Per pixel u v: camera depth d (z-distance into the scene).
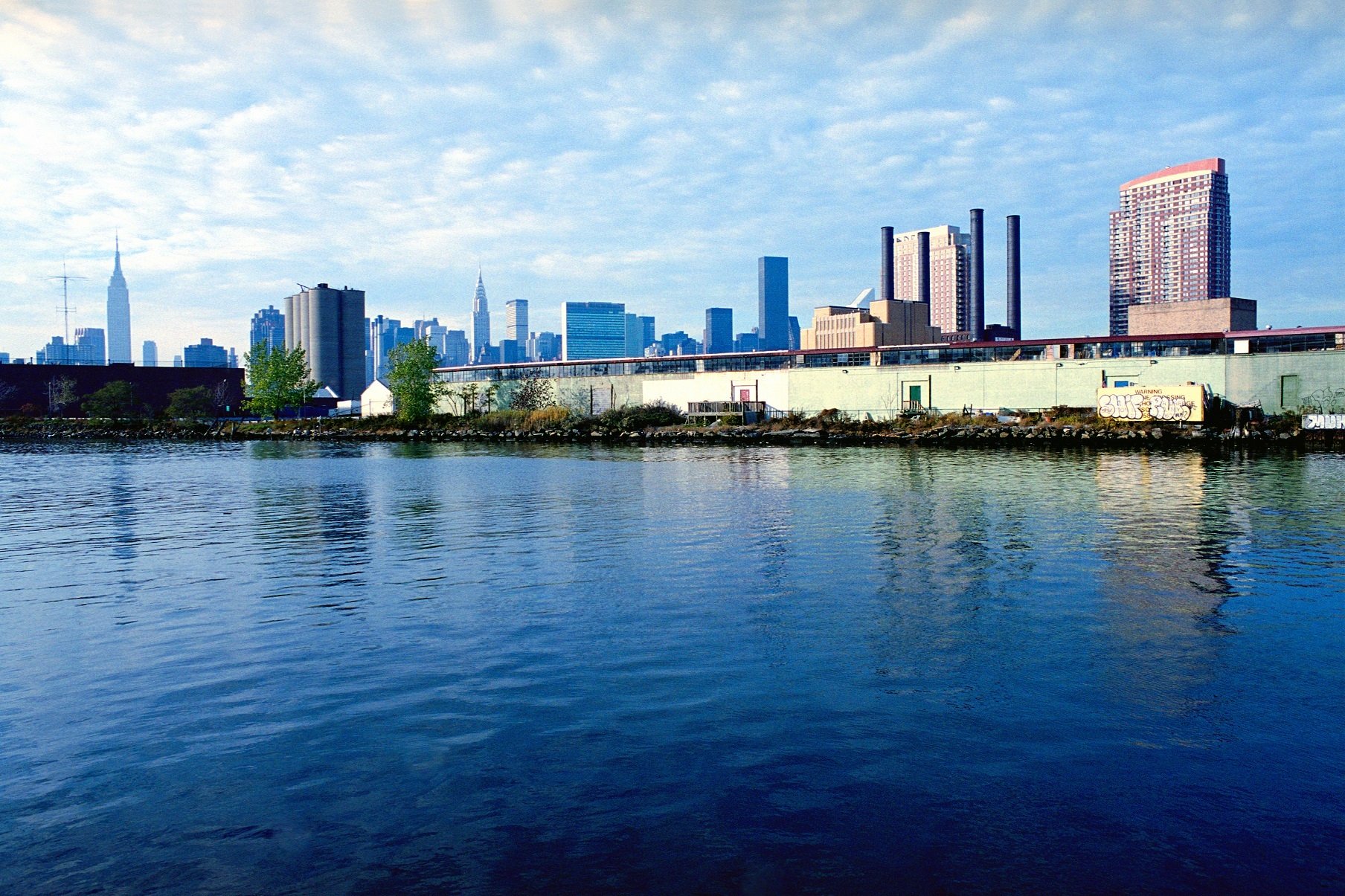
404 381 150.50
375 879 10.04
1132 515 39.25
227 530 37.72
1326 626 20.31
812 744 13.63
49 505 48.12
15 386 177.88
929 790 12.09
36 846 10.86
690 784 12.32
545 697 15.88
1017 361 110.12
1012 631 20.02
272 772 12.86
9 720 15.09
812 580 25.70
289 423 159.88
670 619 21.25
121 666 18.05
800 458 80.19
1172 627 20.30
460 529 37.09
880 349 120.75
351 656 18.56
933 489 50.94
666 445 109.31
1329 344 96.25
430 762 13.10
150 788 12.40
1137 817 11.31
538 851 10.59
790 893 9.68
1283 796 11.86
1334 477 56.00
